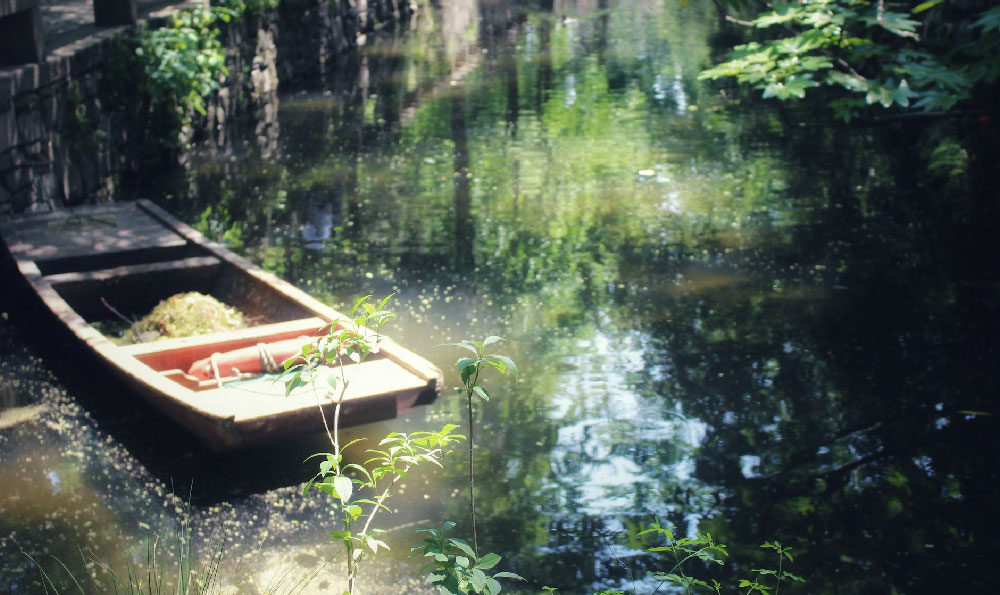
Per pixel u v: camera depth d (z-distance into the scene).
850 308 6.61
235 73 11.88
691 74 13.52
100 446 4.96
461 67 14.41
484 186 9.17
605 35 16.56
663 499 4.62
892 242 7.71
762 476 4.82
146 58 9.47
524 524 4.41
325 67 14.74
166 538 4.26
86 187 8.63
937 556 4.23
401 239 7.91
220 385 5.07
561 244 7.78
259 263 7.40
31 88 7.64
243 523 4.38
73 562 4.08
